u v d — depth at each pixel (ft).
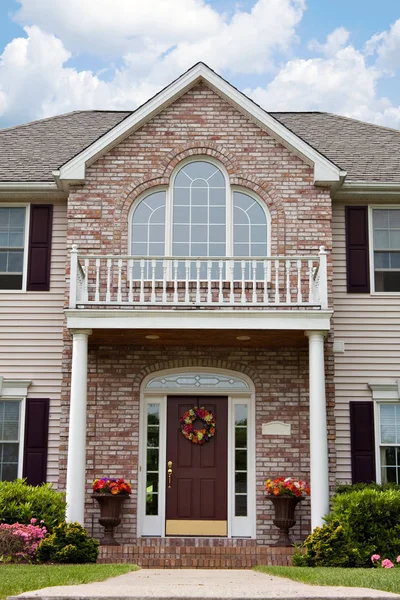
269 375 49.85
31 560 38.14
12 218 52.90
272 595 27.04
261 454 48.85
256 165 51.03
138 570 37.14
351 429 49.98
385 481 49.78
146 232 50.78
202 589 28.60
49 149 58.44
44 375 50.72
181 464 49.60
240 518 48.83
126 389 49.44
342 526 39.75
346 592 27.71
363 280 51.83
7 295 51.72
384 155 57.52
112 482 46.29
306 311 44.62
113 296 49.47
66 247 50.39
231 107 51.72
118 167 50.96
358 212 52.70
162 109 51.67
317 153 50.31
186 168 51.55
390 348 51.11
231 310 44.78
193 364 50.14
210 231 50.72
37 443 49.78
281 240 50.11
